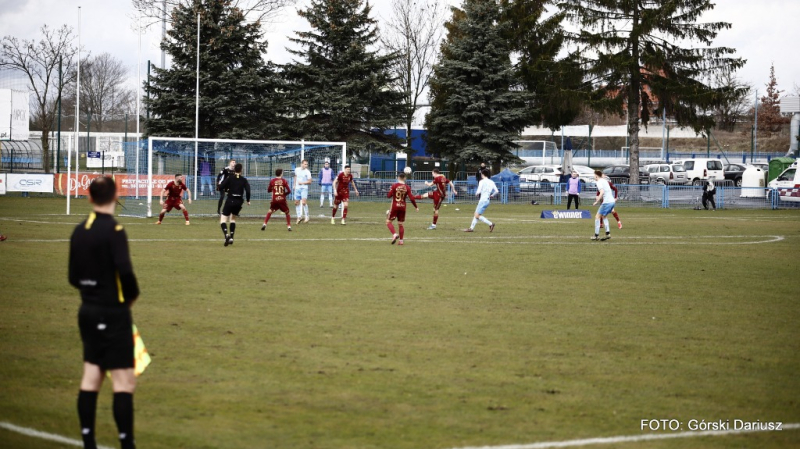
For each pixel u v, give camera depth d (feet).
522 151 272.92
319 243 68.03
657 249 67.82
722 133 345.51
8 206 112.37
